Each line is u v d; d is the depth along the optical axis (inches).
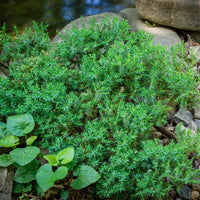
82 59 42.5
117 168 33.5
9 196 33.6
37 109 37.2
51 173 32.6
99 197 34.9
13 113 39.3
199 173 33.5
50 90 37.1
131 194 34.4
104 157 35.6
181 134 37.1
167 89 42.8
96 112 39.2
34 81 40.6
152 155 33.1
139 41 44.8
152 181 32.4
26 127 35.8
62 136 36.6
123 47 42.2
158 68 42.1
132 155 33.8
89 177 32.8
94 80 39.8
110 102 38.0
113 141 35.8
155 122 36.8
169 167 32.7
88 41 43.9
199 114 42.1
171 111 43.0
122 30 45.1
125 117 35.2
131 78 40.2
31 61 42.3
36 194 35.0
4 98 38.6
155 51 43.1
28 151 34.2
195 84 41.8
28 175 34.7
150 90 38.8
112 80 39.3
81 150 34.3
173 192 35.6
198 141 35.5
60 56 43.1
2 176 34.1
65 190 34.9
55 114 37.5
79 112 37.1
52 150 36.0
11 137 35.1
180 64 44.6
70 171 35.4
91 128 34.8
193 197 35.3
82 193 35.3
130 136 34.3
